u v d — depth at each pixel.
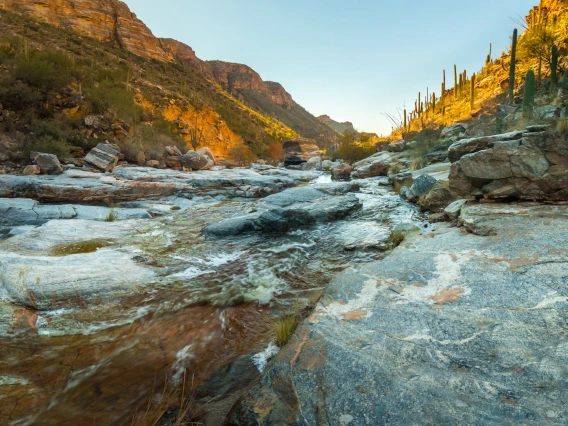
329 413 1.90
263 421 1.98
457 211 6.11
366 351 2.38
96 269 4.46
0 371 2.61
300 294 4.32
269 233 7.44
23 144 14.88
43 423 2.11
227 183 14.84
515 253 3.57
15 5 72.56
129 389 2.46
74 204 9.95
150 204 11.22
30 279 3.88
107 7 92.12
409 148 21.25
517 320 2.47
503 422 1.61
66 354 2.88
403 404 1.84
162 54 95.50
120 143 19.11
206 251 6.14
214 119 54.22
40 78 19.39
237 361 2.83
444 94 41.56
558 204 5.21
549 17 32.34
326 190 11.89
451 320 2.62
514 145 5.73
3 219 7.95
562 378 1.85
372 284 3.50
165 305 3.89
